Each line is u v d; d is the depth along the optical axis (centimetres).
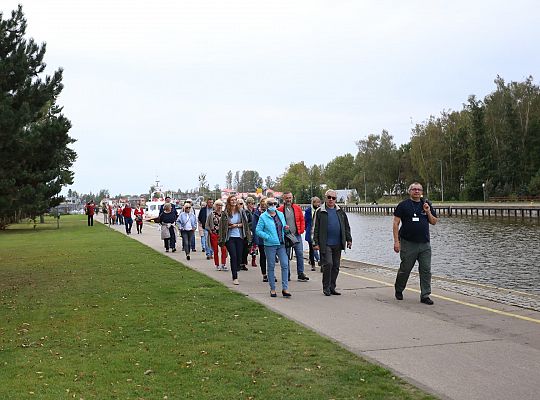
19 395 582
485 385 593
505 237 4647
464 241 4366
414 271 1656
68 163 4881
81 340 812
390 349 743
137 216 3856
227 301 1115
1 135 1316
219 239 1400
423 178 12862
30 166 1609
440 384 598
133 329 876
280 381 616
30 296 1224
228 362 690
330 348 745
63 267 1773
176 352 738
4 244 2936
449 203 10788
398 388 585
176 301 1117
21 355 740
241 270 1686
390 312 1002
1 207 1570
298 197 16138
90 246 2638
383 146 15100
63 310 1050
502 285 2169
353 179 17612
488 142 11188
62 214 10944
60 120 1556
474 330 848
